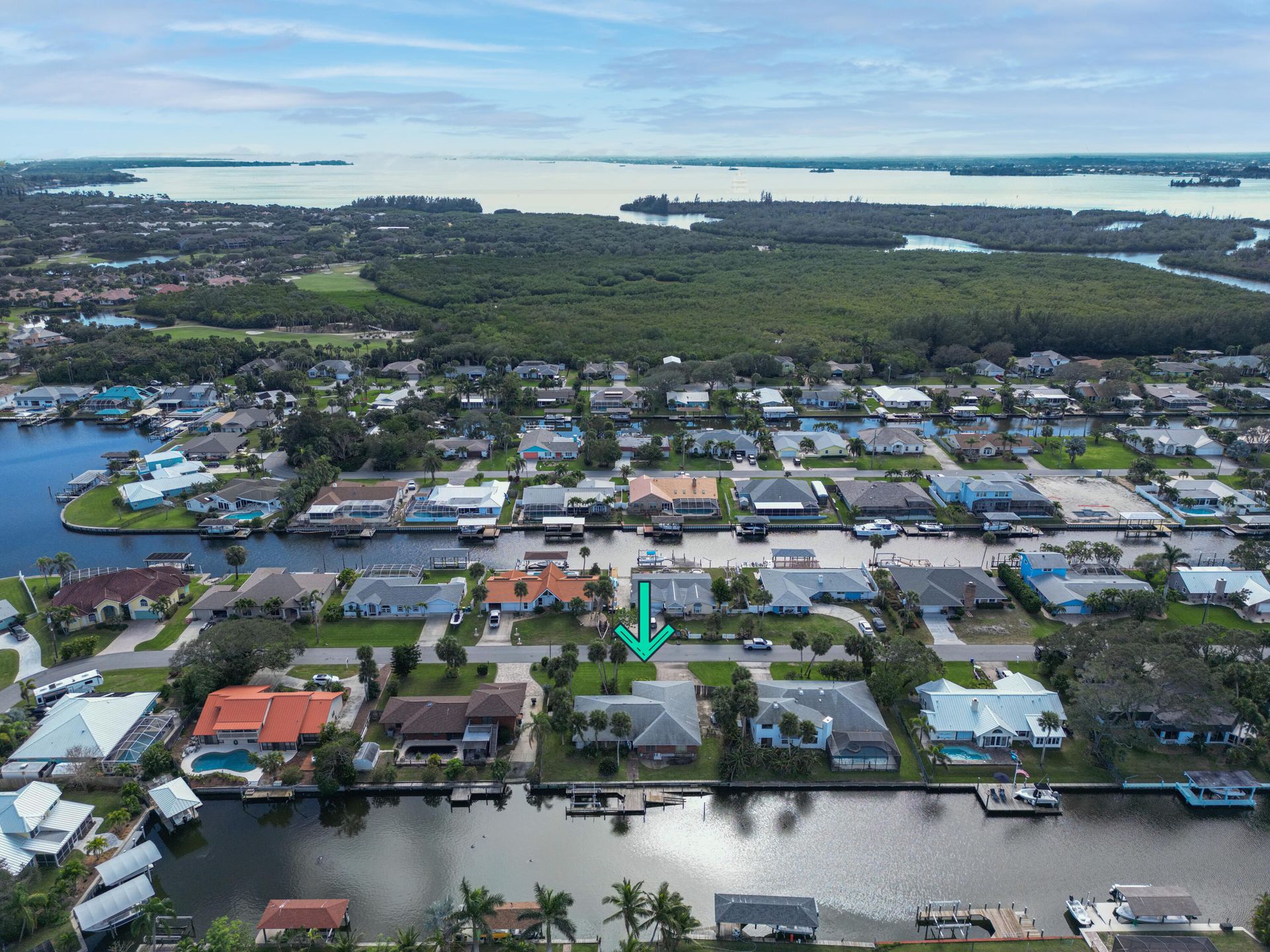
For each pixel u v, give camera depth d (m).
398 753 103.81
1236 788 98.56
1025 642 129.25
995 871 90.25
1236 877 89.75
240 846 92.81
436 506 174.62
